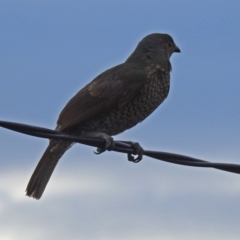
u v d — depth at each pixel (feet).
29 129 32.12
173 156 36.68
